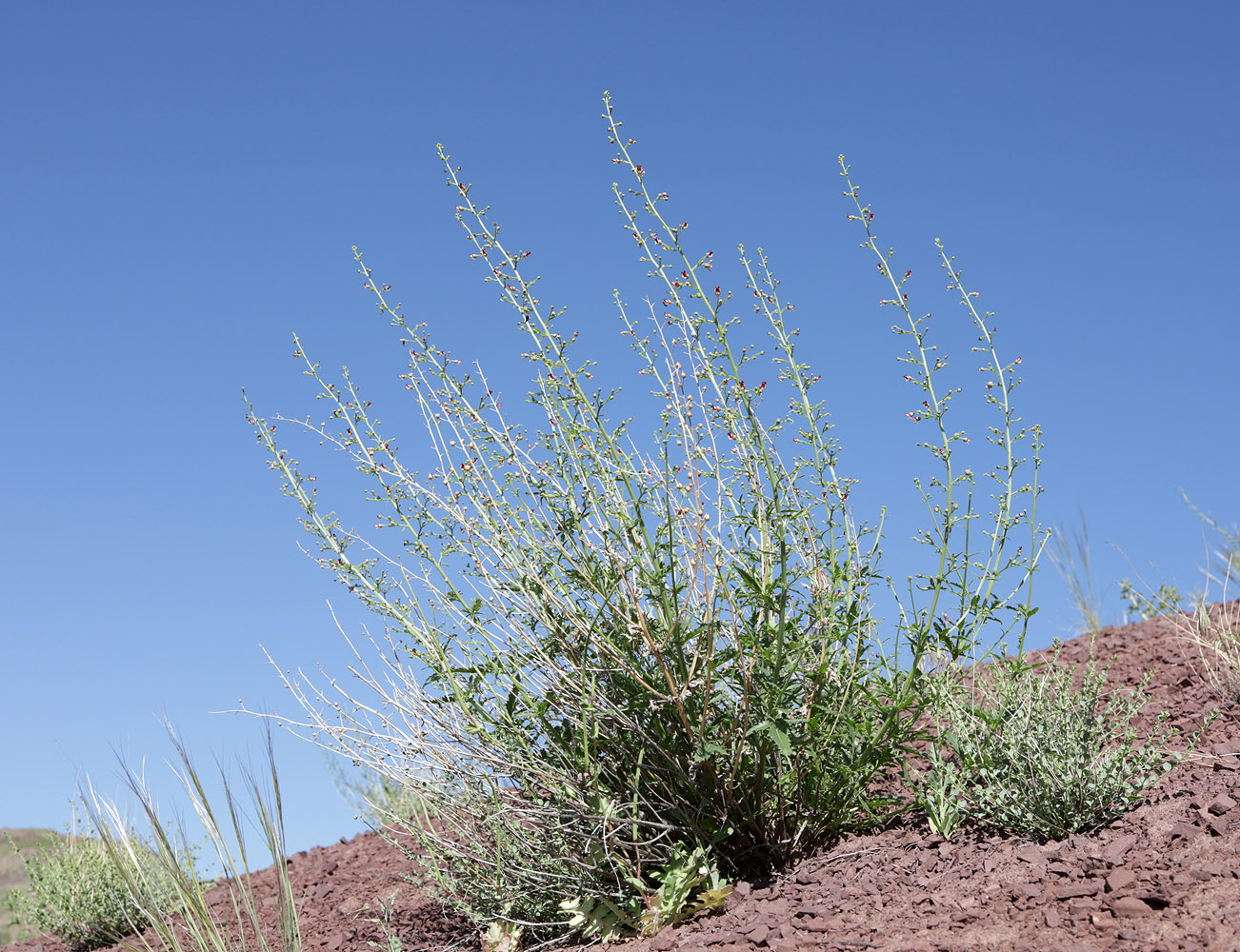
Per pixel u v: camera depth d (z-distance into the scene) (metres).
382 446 3.81
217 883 6.09
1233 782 3.39
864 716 3.74
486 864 3.92
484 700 3.79
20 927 7.16
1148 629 6.06
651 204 3.50
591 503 3.55
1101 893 2.79
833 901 3.22
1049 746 3.43
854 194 3.69
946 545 3.59
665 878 3.50
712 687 3.50
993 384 3.65
